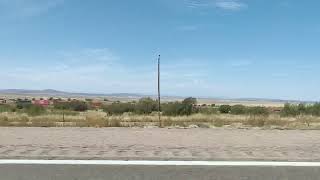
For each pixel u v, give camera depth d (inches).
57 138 632.4
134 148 530.3
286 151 511.2
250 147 542.9
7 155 477.4
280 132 761.6
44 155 478.6
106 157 470.0
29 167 423.8
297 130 825.5
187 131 775.7
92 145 555.2
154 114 2266.2
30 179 379.6
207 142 592.7
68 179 380.5
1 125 1009.5
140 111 2413.9
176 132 748.6
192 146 549.3
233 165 435.8
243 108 2361.0
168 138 641.0
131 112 2420.0
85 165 434.3
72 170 412.8
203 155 482.6
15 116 1637.6
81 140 609.0
